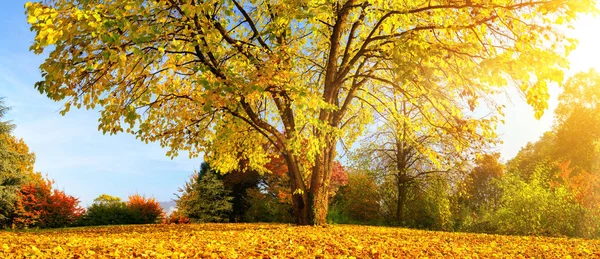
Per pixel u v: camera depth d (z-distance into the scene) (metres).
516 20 9.23
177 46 10.62
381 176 21.20
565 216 15.18
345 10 12.33
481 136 11.86
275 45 11.71
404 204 20.88
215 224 15.92
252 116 11.52
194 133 12.34
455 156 17.50
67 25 7.95
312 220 12.74
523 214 15.60
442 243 8.86
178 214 23.66
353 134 16.97
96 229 13.91
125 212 22.86
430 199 19.86
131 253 6.26
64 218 22.06
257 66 10.04
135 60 9.52
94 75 9.49
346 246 7.59
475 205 23.73
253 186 24.22
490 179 22.80
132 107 9.18
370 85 16.02
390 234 10.89
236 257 6.08
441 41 10.74
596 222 14.92
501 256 7.25
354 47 14.41
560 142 29.70
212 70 10.05
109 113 10.24
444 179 19.56
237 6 11.56
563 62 8.18
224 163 14.51
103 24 7.72
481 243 9.27
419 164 20.48
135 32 8.05
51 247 6.88
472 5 9.33
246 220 23.12
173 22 9.43
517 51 8.81
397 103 16.42
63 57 8.59
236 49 10.46
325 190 13.09
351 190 22.67
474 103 10.80
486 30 9.64
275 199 22.73
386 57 11.93
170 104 11.73
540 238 10.95
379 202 22.14
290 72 10.18
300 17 9.30
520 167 32.16
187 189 23.19
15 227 20.92
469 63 9.97
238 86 9.40
